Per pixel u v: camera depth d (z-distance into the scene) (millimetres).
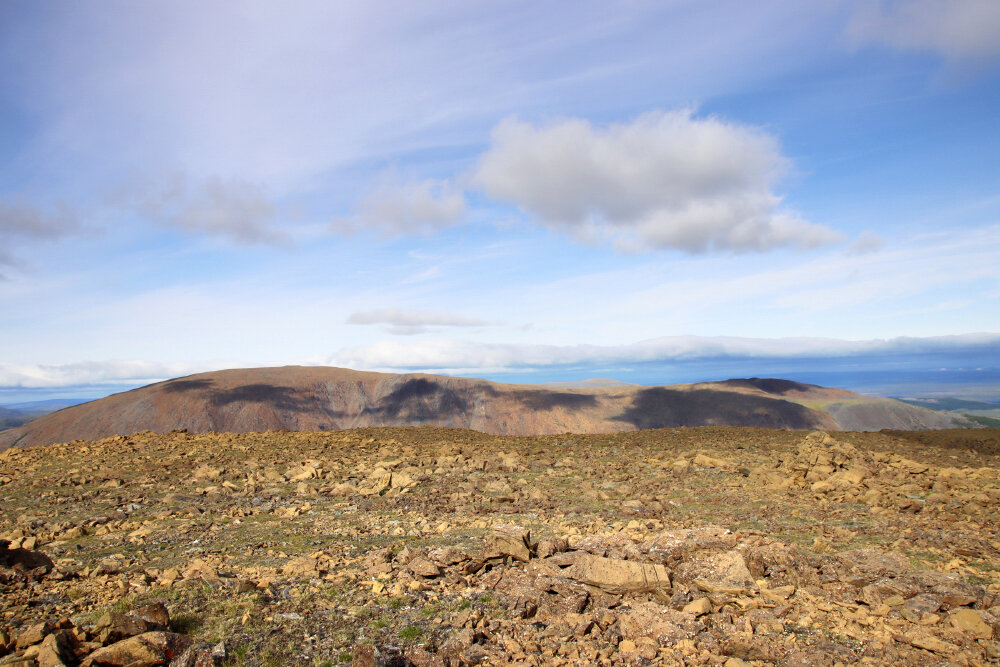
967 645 8336
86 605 10703
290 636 9320
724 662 8242
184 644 8570
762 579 11039
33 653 8203
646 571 10688
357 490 24094
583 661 8336
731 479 24078
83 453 33562
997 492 19062
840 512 17812
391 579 12047
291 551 15148
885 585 10320
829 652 8305
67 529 17500
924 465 24297
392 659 8242
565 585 10703
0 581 11680
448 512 19953
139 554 14883
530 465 29578
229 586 11711
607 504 20375
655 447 34594
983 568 12117
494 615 10039
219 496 23172
